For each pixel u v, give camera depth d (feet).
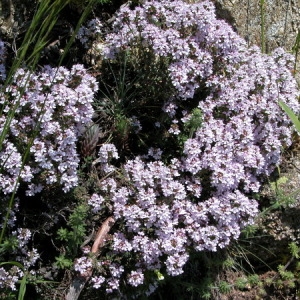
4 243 1.65
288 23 2.34
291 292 2.17
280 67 2.06
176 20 1.84
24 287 1.55
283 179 2.08
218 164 1.78
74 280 1.74
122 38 1.85
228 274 2.11
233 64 1.96
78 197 1.80
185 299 2.04
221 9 2.26
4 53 1.84
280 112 1.99
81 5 2.01
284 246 2.11
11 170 1.62
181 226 1.82
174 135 1.94
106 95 2.00
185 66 1.81
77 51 2.06
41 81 1.69
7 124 1.50
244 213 1.85
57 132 1.67
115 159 1.96
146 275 1.82
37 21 1.42
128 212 1.71
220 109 1.92
